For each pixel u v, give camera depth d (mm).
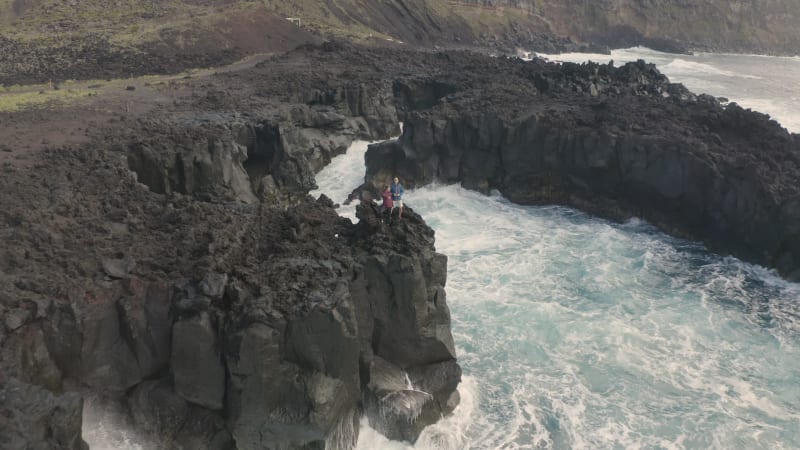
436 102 85500
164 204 43062
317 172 70750
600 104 68812
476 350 40625
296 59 102438
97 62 103500
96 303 30484
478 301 46062
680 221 57500
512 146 63969
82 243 35531
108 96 78750
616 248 54906
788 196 48438
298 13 155125
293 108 70812
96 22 128500
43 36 113312
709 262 52531
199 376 29641
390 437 32125
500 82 82375
